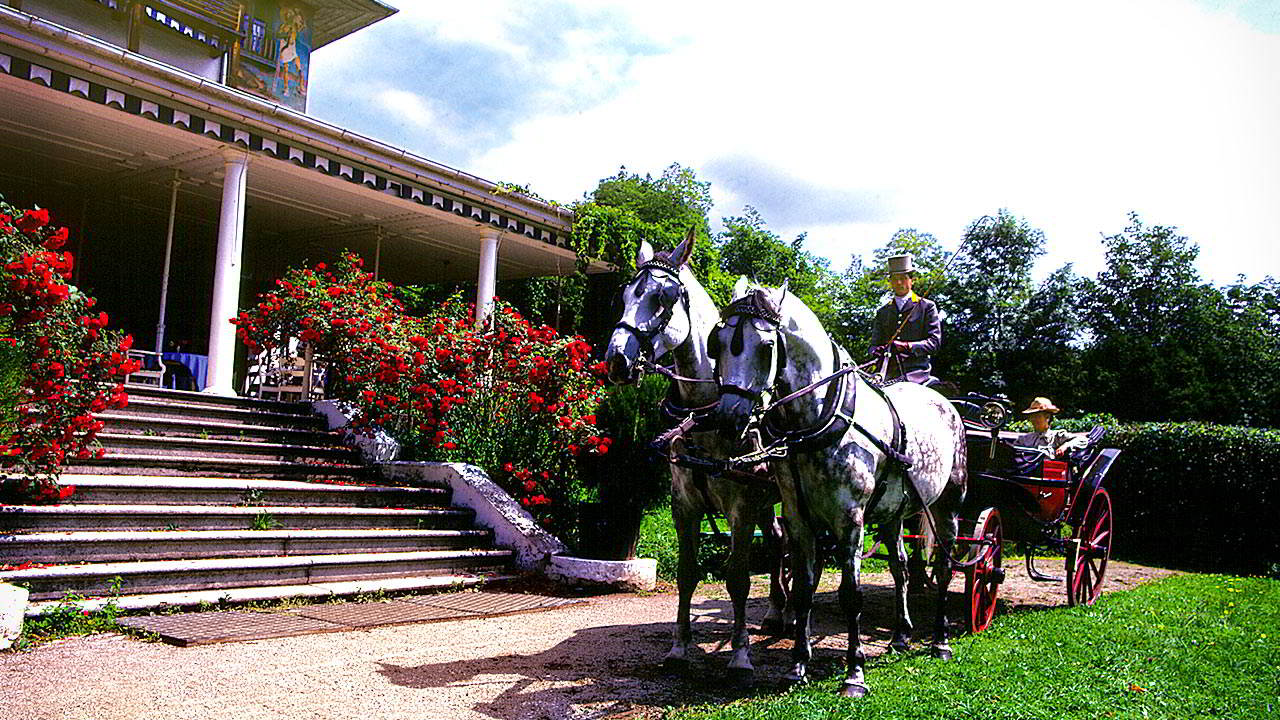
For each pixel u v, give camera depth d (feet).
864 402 17.87
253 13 62.90
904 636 20.92
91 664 16.70
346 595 24.81
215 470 30.25
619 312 18.74
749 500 18.39
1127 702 15.52
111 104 34.45
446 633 21.29
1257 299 139.03
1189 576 39.63
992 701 15.17
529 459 34.58
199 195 49.29
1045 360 128.88
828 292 151.94
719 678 17.75
